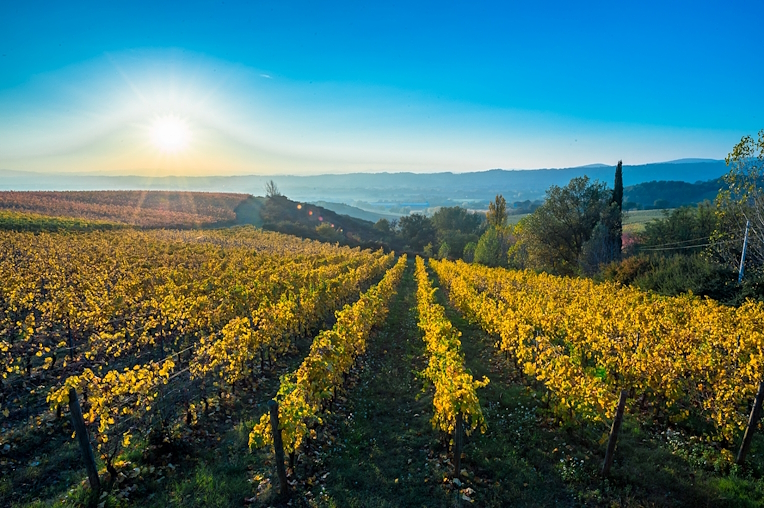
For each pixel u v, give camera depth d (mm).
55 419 7520
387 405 9312
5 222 35500
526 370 9266
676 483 6207
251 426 7812
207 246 36781
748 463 6531
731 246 21172
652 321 11617
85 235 36656
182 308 12070
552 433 7777
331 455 7062
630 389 8625
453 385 6801
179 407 8133
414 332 16344
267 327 10711
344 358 9430
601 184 40469
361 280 26594
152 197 89438
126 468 6188
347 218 109062
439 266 39281
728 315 12172
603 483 6262
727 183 18141
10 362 8406
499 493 6145
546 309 14227
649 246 36156
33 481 5945
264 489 6012
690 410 8320
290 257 33531
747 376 7852
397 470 6723
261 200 108812
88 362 10320
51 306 11227
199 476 6195
